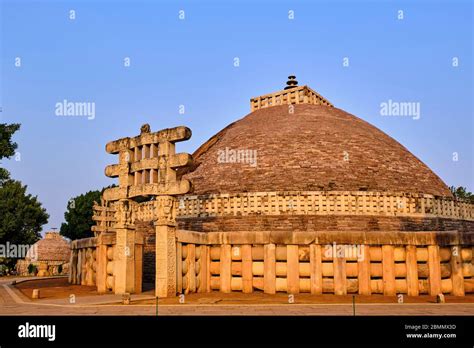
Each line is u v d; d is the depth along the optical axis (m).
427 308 15.67
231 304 16.81
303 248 21.61
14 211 47.12
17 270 57.88
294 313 14.16
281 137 34.19
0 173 33.78
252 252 22.19
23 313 14.29
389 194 28.91
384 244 21.28
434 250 21.19
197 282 22.12
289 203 28.41
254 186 30.17
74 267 30.55
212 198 29.86
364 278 21.03
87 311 14.80
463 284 21.08
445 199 31.22
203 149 38.06
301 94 42.75
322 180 29.88
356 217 28.11
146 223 31.86
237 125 39.62
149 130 21.92
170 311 14.74
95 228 39.75
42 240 58.19
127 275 21.27
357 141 34.06
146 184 20.72
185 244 21.45
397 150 35.22
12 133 30.89
